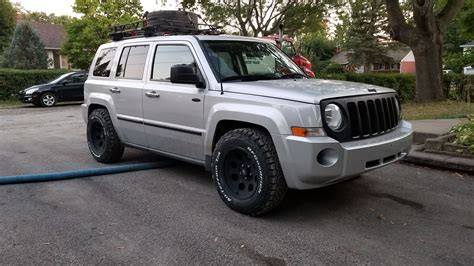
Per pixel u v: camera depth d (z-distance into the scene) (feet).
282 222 13.20
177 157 17.10
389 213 13.94
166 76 16.88
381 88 14.57
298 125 12.16
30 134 31.48
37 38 99.35
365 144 12.76
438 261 10.72
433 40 44.32
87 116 21.63
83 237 12.16
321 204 14.79
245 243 11.73
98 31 86.07
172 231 12.55
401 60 168.25
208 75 14.99
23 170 19.77
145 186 17.02
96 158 21.15
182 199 15.38
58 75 67.72
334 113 12.34
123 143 19.97
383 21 143.23
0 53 122.83
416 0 42.65
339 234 12.31
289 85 13.87
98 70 21.22
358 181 17.42
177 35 17.07
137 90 17.93
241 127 14.28
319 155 12.05
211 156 15.03
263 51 17.30
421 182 17.26
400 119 15.47
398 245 11.60
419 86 45.55
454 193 15.89
